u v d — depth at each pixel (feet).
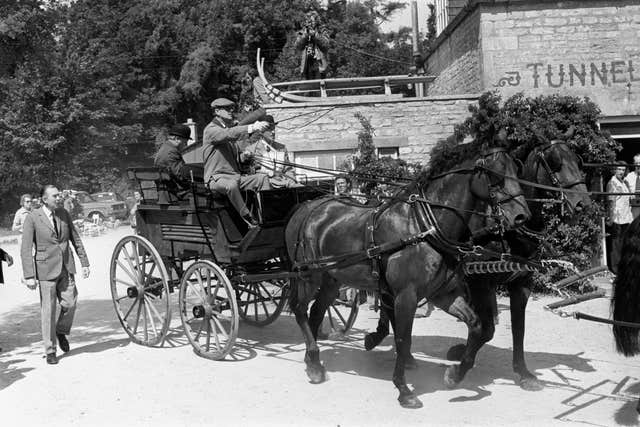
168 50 165.48
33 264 27.32
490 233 21.74
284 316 36.09
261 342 29.94
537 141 23.57
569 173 22.70
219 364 26.03
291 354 27.53
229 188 26.13
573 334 29.19
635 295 18.76
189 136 30.22
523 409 19.75
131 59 161.79
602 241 41.88
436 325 32.45
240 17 151.64
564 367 24.11
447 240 20.57
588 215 37.17
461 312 21.35
